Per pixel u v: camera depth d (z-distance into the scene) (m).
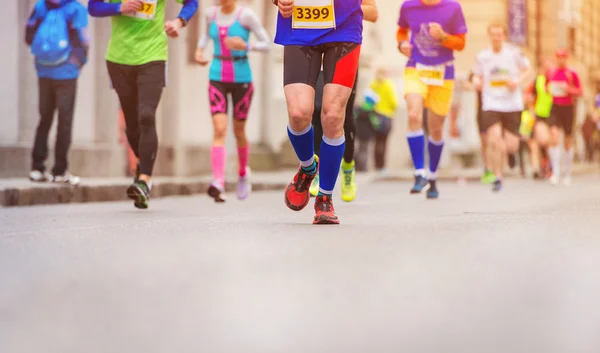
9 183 26.25
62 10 26.66
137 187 19.91
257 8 48.75
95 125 35.84
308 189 15.58
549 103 45.00
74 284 8.34
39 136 27.36
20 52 32.09
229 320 6.59
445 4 24.53
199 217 18.19
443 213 19.23
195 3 20.31
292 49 14.72
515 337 5.99
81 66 26.89
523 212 19.53
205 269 9.26
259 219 17.17
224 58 24.47
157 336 6.05
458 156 70.81
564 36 95.75
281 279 8.55
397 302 7.32
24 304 7.31
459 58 72.56
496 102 33.03
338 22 14.70
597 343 5.85
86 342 5.89
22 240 12.40
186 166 41.66
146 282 8.40
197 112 43.59
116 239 12.52
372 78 62.69
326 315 6.78
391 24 64.19
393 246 11.43
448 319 6.62
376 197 28.27
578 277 8.87
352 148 22.97
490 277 8.72
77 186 26.67
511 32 80.19
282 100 51.84
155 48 19.92
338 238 12.54
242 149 26.06
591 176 61.38
